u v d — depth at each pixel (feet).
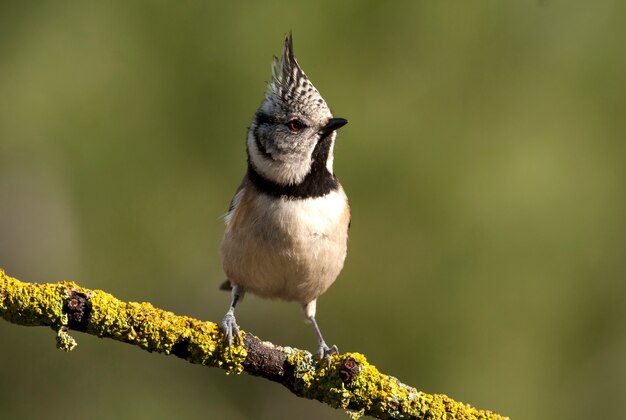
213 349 22.62
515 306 38.37
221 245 29.55
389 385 22.88
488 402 38.06
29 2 39.14
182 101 39.93
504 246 38.24
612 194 38.75
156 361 43.93
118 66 39.29
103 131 39.32
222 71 39.96
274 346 23.25
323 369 22.94
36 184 40.86
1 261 42.32
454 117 39.14
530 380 38.14
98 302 21.86
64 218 41.45
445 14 39.86
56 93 38.73
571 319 38.60
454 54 39.75
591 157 39.04
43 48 38.83
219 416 44.04
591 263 38.63
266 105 28.99
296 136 28.27
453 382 38.29
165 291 42.57
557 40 40.27
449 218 38.50
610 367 38.52
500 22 40.16
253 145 28.96
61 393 42.57
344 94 38.81
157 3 39.68
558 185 38.37
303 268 28.37
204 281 42.98
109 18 39.32
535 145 38.68
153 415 43.06
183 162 40.50
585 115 39.55
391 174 38.93
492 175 38.32
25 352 42.75
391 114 38.96
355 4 39.50
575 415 38.09
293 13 39.32
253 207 28.22
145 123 39.70
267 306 44.52
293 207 27.99
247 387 45.09
